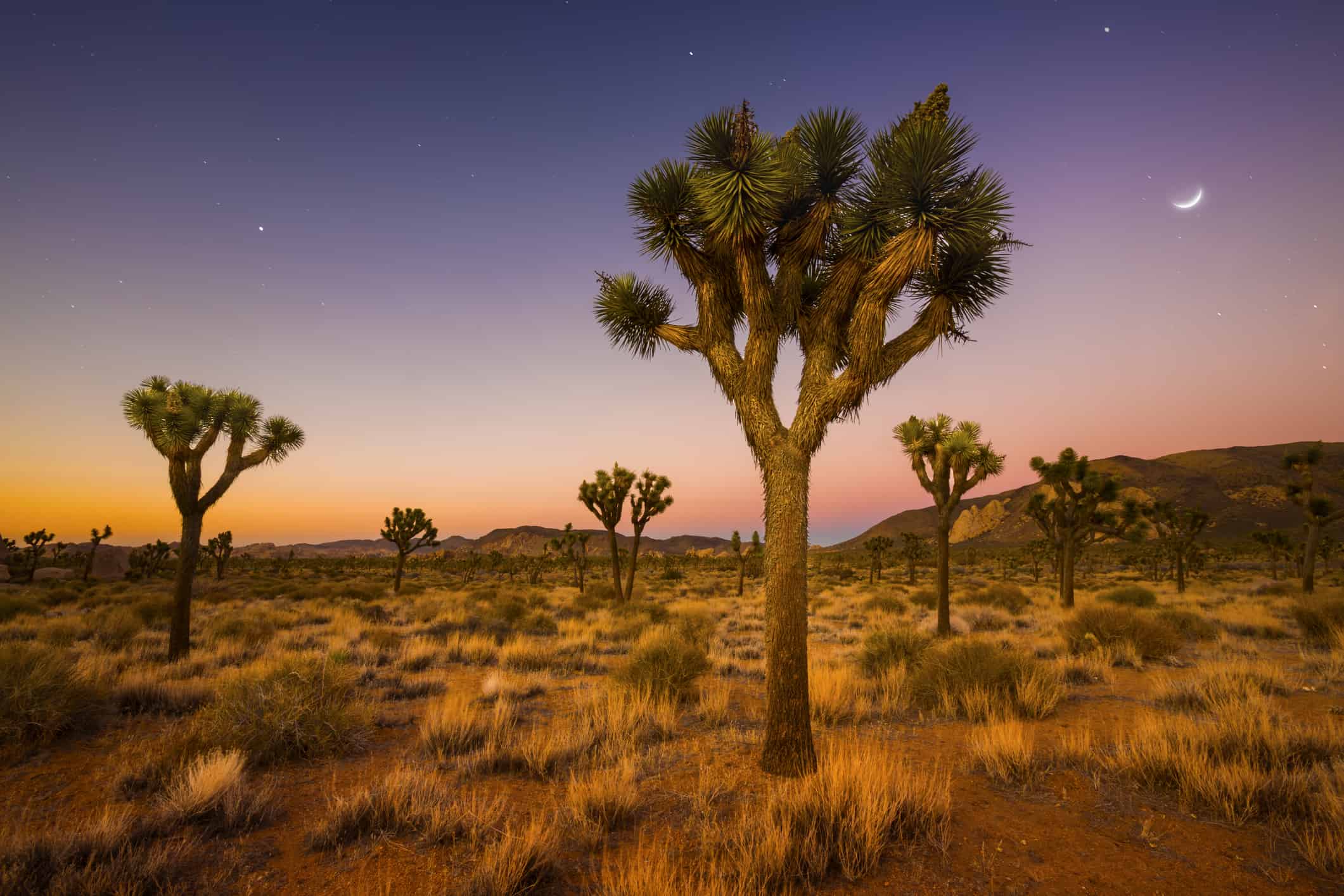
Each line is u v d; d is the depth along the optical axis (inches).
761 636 695.1
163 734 282.7
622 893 141.4
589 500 1063.0
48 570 2069.4
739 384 252.1
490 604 970.7
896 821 178.2
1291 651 513.0
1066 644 526.3
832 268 272.2
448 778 233.1
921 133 219.1
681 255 263.3
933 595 1123.9
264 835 183.9
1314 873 156.0
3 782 224.7
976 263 249.9
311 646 565.9
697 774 232.4
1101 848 170.9
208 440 505.4
